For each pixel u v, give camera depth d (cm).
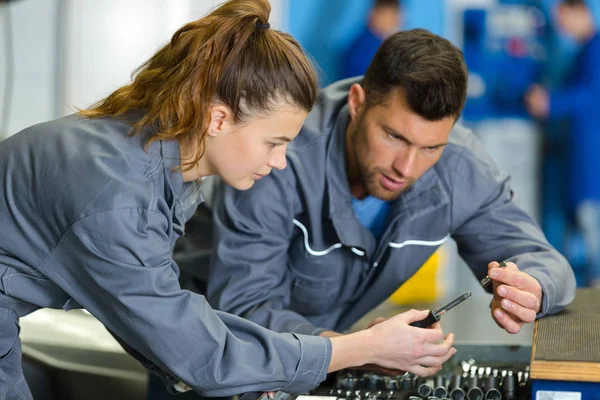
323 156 189
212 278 186
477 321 415
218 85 136
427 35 179
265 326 176
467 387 161
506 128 459
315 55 458
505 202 202
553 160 457
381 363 157
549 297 178
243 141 140
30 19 403
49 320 263
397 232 194
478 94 458
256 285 183
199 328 137
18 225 138
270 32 141
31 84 408
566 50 448
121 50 404
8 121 399
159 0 399
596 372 139
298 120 141
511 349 182
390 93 173
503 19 452
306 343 148
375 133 177
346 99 196
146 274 133
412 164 177
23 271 142
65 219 134
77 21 402
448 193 196
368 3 450
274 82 136
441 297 462
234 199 185
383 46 179
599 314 180
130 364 244
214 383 138
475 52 456
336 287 201
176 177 144
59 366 243
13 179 139
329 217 189
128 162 136
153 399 209
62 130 142
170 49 143
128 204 133
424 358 159
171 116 138
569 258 460
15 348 153
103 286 134
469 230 202
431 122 171
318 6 454
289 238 191
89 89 408
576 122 450
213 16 140
